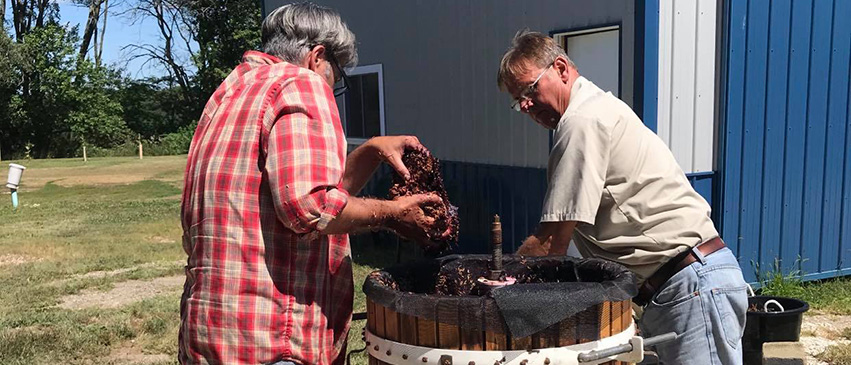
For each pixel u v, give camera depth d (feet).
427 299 6.00
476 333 5.89
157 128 141.59
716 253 8.05
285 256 6.45
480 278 7.27
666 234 7.86
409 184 7.21
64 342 17.19
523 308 5.83
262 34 7.30
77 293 22.95
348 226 6.27
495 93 23.02
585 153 7.47
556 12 20.33
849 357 14.43
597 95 7.82
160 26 139.74
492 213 23.62
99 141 131.34
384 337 6.42
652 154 7.85
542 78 7.96
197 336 6.48
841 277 20.61
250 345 6.35
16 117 123.44
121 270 26.63
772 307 13.23
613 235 8.04
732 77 18.22
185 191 6.85
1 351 16.49
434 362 6.02
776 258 19.43
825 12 19.34
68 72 128.57
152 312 19.97
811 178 19.69
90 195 56.18
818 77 19.44
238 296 6.34
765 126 18.81
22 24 137.80
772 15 18.57
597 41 19.75
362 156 7.54
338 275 7.09
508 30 22.18
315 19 7.02
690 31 17.87
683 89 17.93
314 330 6.63
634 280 6.58
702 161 18.39
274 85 6.40
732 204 18.58
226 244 6.34
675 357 8.11
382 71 28.58
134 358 16.43
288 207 5.96
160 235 34.86
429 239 7.08
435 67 25.62
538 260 7.60
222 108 6.66
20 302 21.61
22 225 39.58
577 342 6.08
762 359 12.67
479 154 24.00
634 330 6.79
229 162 6.40
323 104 6.35
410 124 27.30
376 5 28.60
